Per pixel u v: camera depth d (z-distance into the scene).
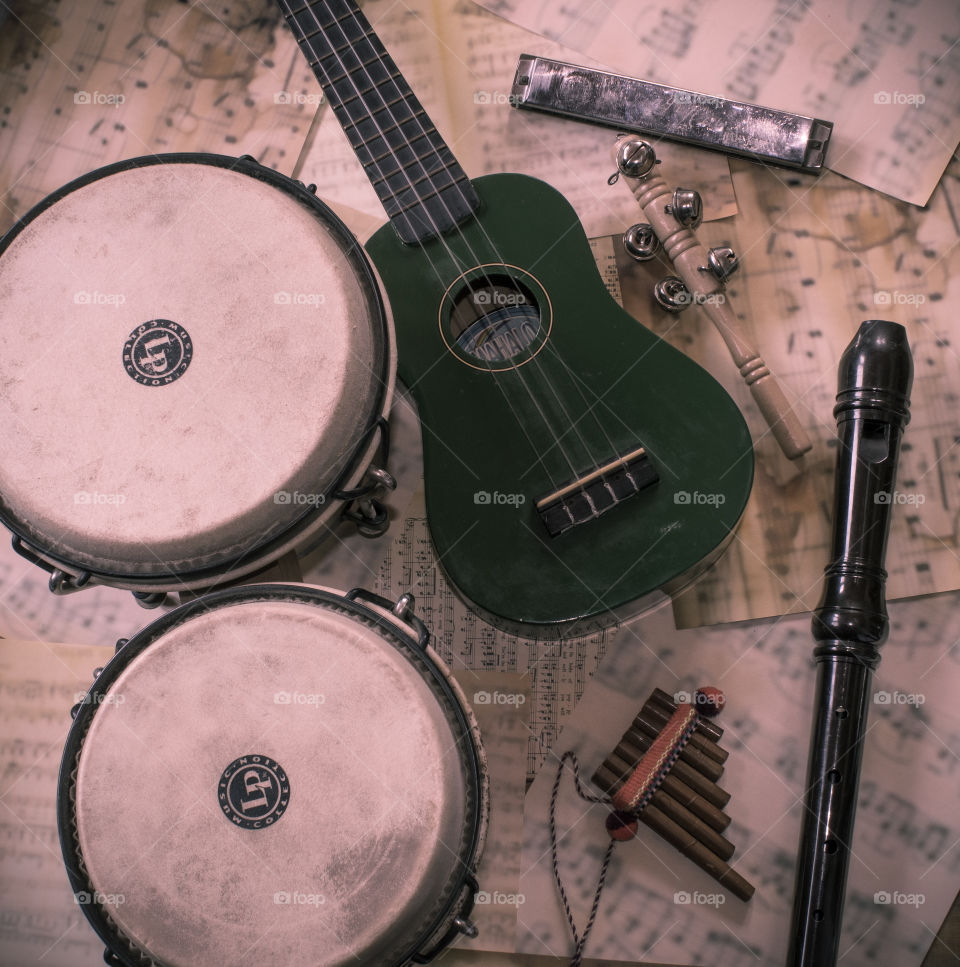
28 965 1.81
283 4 1.90
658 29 2.14
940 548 1.88
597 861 1.81
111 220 1.51
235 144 2.15
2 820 1.86
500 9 2.18
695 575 1.86
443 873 1.32
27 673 1.93
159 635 1.41
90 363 1.46
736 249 2.04
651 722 1.80
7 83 2.22
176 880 1.31
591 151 2.10
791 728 1.84
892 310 1.99
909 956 1.74
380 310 1.53
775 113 2.00
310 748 1.33
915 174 2.03
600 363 1.75
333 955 1.29
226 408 1.43
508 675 1.87
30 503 1.43
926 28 2.07
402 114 1.82
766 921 1.76
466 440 1.74
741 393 1.96
